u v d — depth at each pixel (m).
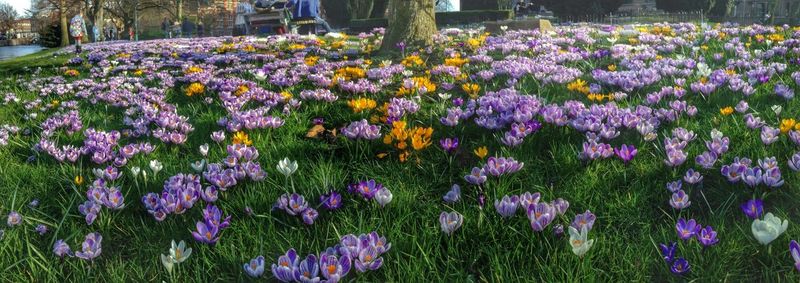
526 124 3.85
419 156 3.69
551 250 2.40
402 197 3.02
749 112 4.36
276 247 2.57
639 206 2.86
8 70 12.06
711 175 3.16
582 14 44.78
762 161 3.12
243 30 34.94
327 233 2.57
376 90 5.79
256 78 6.91
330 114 5.16
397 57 9.46
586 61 7.59
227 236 2.69
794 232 2.41
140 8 60.88
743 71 6.26
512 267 2.37
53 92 7.55
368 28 32.69
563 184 3.17
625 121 3.69
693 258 2.31
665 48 8.20
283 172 3.11
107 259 2.56
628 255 2.39
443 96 5.08
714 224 2.59
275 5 25.11
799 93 4.93
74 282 2.38
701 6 41.78
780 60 7.09
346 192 3.18
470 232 2.64
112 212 2.93
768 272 2.21
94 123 5.39
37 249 2.58
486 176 3.05
